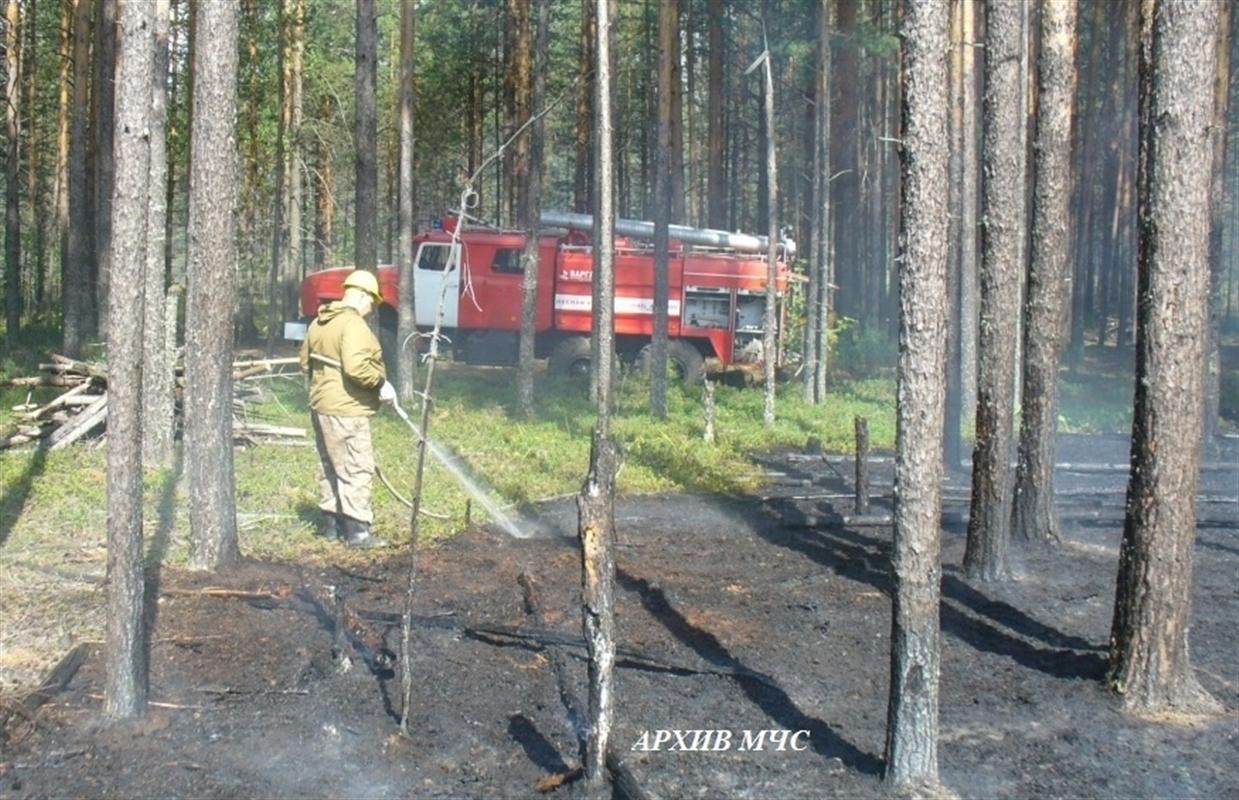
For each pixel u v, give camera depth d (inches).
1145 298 257.4
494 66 1238.9
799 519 433.4
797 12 916.0
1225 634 311.1
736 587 344.5
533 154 687.7
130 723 228.8
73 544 363.3
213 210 328.5
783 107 1234.0
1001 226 347.3
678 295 929.5
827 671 277.7
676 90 934.4
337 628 271.6
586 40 1123.9
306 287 896.9
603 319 207.2
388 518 414.6
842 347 1023.0
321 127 1095.6
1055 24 359.6
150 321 471.5
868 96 1146.0
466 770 218.7
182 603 303.3
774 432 676.1
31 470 464.8
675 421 708.7
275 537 380.2
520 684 259.4
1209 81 253.0
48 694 239.6
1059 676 277.7
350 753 223.1
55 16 1099.9
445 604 314.2
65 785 206.5
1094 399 898.1
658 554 384.2
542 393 812.0
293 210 1074.1
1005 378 349.1
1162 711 256.7
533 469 528.7
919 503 211.3
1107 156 1254.3
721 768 224.4
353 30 1174.3
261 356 891.4
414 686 255.3
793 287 953.5
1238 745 240.8
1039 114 367.9
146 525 387.9
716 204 1031.6
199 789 207.3
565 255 908.6
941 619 319.6
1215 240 650.8
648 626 305.6
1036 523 393.4
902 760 215.3
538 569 351.6
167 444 478.3
